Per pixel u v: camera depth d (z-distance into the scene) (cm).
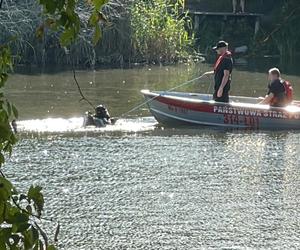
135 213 1689
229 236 1565
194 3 5700
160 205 1750
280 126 2736
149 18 4712
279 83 2794
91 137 2452
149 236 1555
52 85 3631
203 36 5331
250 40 5275
